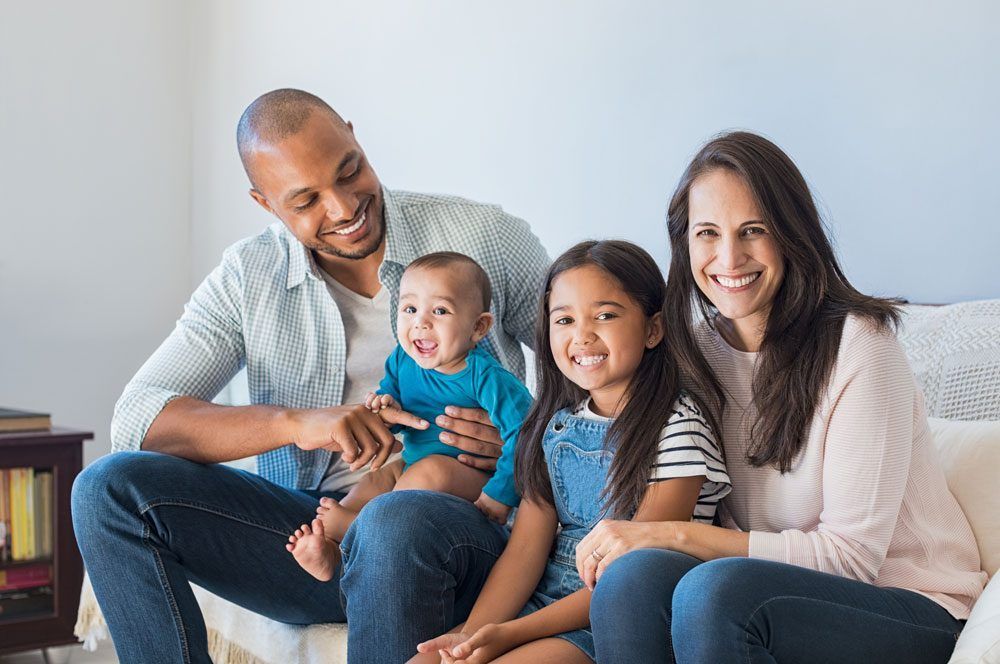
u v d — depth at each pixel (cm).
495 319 179
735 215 121
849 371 118
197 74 380
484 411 159
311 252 176
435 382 161
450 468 156
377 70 299
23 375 348
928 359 153
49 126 354
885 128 180
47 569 272
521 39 253
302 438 150
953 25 171
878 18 181
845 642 104
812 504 122
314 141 159
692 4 212
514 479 146
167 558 146
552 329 137
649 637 106
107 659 283
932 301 175
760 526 126
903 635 108
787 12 195
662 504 126
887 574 119
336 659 151
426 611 130
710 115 209
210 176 371
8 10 346
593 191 234
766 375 123
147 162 374
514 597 135
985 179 167
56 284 355
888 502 116
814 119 191
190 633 146
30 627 268
